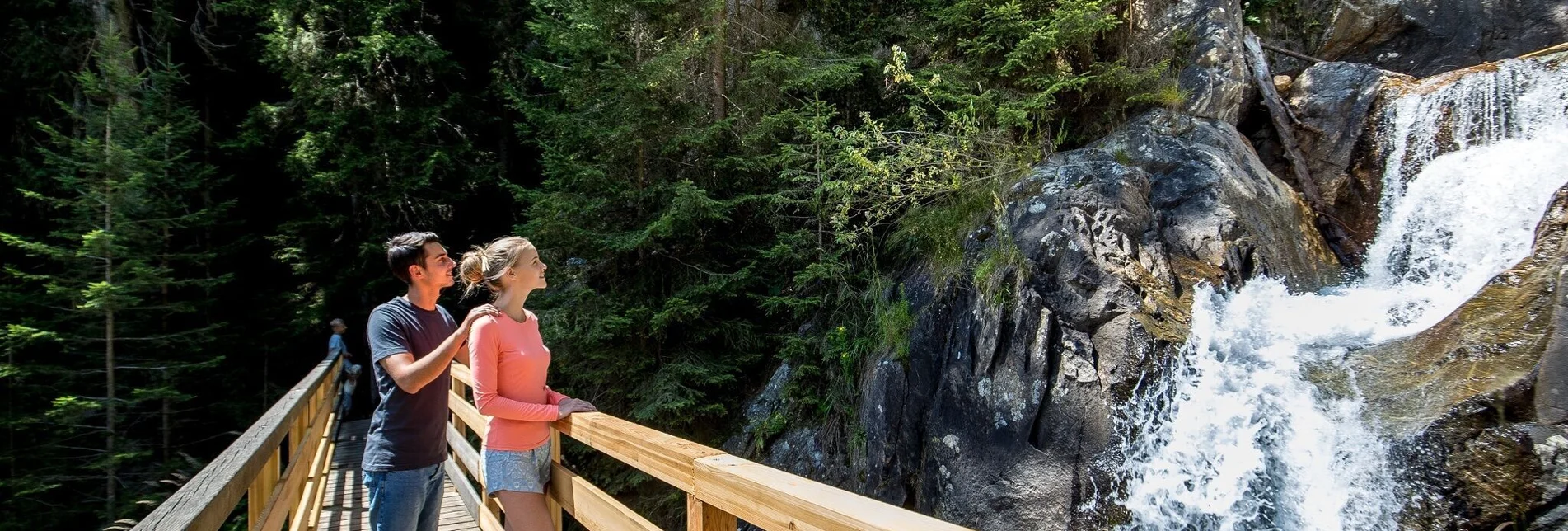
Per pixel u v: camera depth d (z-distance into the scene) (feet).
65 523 36.32
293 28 41.09
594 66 28.81
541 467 9.20
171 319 43.06
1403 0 36.32
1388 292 23.86
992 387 21.79
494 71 41.16
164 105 41.34
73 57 43.19
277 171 47.47
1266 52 37.47
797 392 27.84
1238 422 18.88
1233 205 24.58
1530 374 15.38
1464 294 22.44
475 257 8.97
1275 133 31.86
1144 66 30.96
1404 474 16.29
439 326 9.37
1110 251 22.06
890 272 28.17
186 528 4.98
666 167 30.01
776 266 30.91
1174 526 18.74
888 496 23.82
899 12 35.04
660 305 28.68
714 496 6.07
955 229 25.93
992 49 29.86
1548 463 14.57
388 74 43.01
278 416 11.16
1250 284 22.81
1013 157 27.17
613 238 27.50
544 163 29.32
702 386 28.86
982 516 20.85
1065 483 19.81
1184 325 20.84
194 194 45.03
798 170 27.91
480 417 15.24
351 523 19.17
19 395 35.68
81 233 36.32
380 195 41.11
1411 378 17.58
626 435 7.78
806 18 36.76
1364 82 31.50
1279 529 17.75
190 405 43.16
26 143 43.42
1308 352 19.93
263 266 48.49
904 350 24.71
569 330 27.84
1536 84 26.76
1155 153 26.61
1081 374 20.48
